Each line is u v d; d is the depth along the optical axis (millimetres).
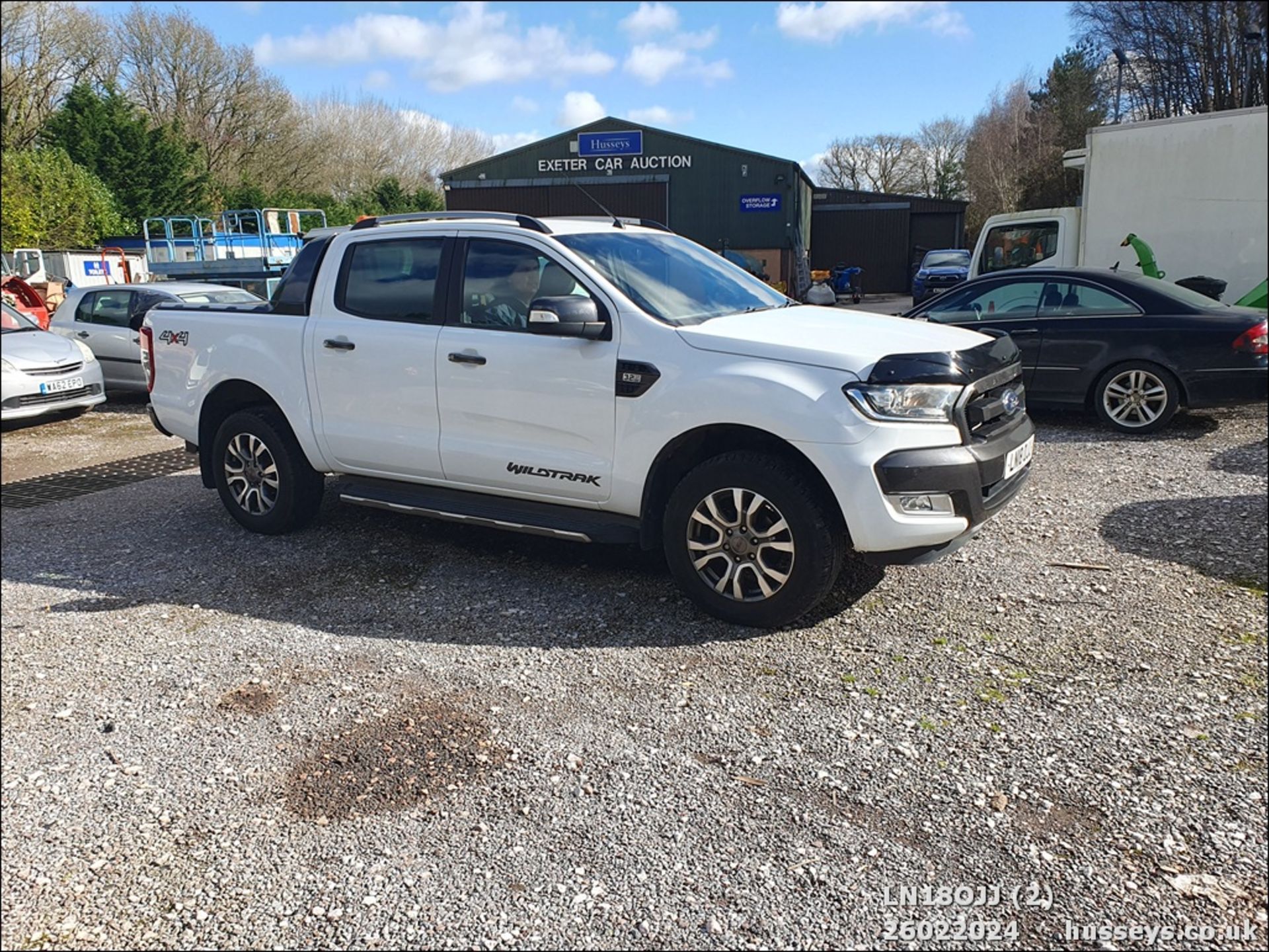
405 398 4742
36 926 2457
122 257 26219
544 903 2443
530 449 4406
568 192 29531
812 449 3678
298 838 2758
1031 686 3451
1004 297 8250
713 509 3973
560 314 4059
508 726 3309
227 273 17391
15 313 10797
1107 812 2721
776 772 2971
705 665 3703
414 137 54469
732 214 28875
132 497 6828
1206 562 4613
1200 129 10062
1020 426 4223
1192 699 3322
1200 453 6910
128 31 42031
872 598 4297
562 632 4066
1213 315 7391
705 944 2285
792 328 4164
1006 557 4785
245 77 44062
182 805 2943
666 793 2887
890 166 59594
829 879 2492
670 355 4012
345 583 4758
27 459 8414
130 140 36875
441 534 5492
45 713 3551
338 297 5047
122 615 4480
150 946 2367
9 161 30312
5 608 4648
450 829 2758
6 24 37188
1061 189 31906
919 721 3236
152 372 5770
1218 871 2473
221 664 3896
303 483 5383
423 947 2314
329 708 3486
